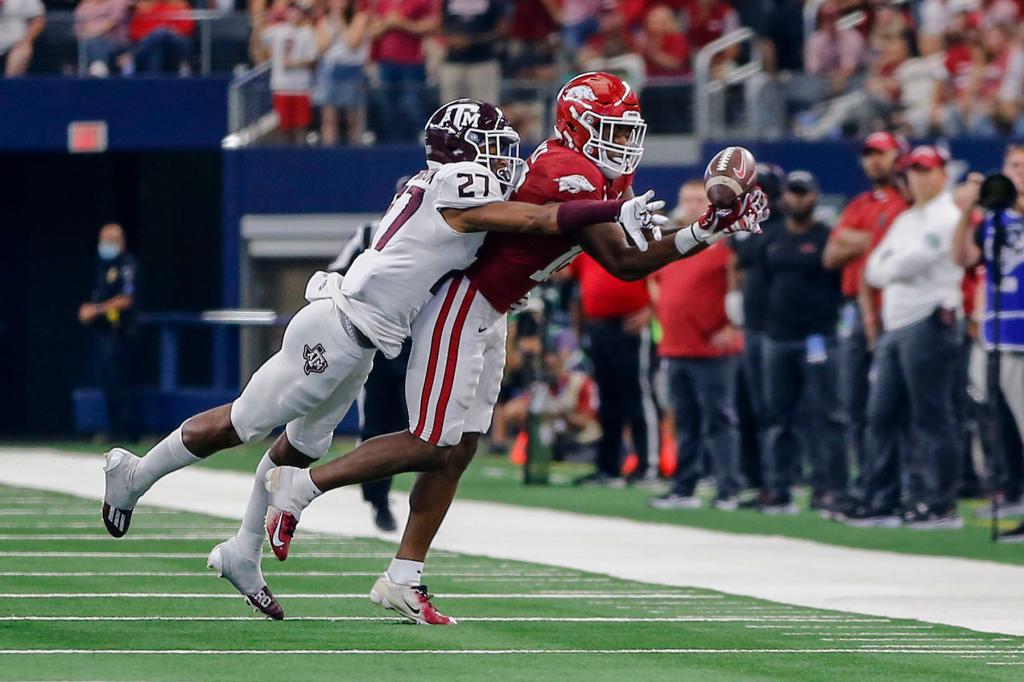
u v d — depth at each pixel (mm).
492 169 22953
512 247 22797
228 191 67000
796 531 38344
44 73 68938
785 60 64500
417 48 66125
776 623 24984
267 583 28125
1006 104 61625
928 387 38688
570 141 23219
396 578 23812
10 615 23547
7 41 68625
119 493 23641
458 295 22891
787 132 63656
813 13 64312
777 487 42531
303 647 21469
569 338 59656
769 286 42406
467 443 23656
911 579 30500
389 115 66500
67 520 37719
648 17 64562
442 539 36062
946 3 62844
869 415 39812
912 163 38219
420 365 23000
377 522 36625
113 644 21203
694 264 43156
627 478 49906
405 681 19141
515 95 64250
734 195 21312
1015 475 41969
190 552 31984
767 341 41781
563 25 65250
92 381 73188
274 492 22969
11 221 72500
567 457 59281
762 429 43750
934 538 37094
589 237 22125
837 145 62250
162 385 70188
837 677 20359
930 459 39094
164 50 68438
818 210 60156
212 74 68625
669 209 63281
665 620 25016
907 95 62750
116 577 28094
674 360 43656
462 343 22922
